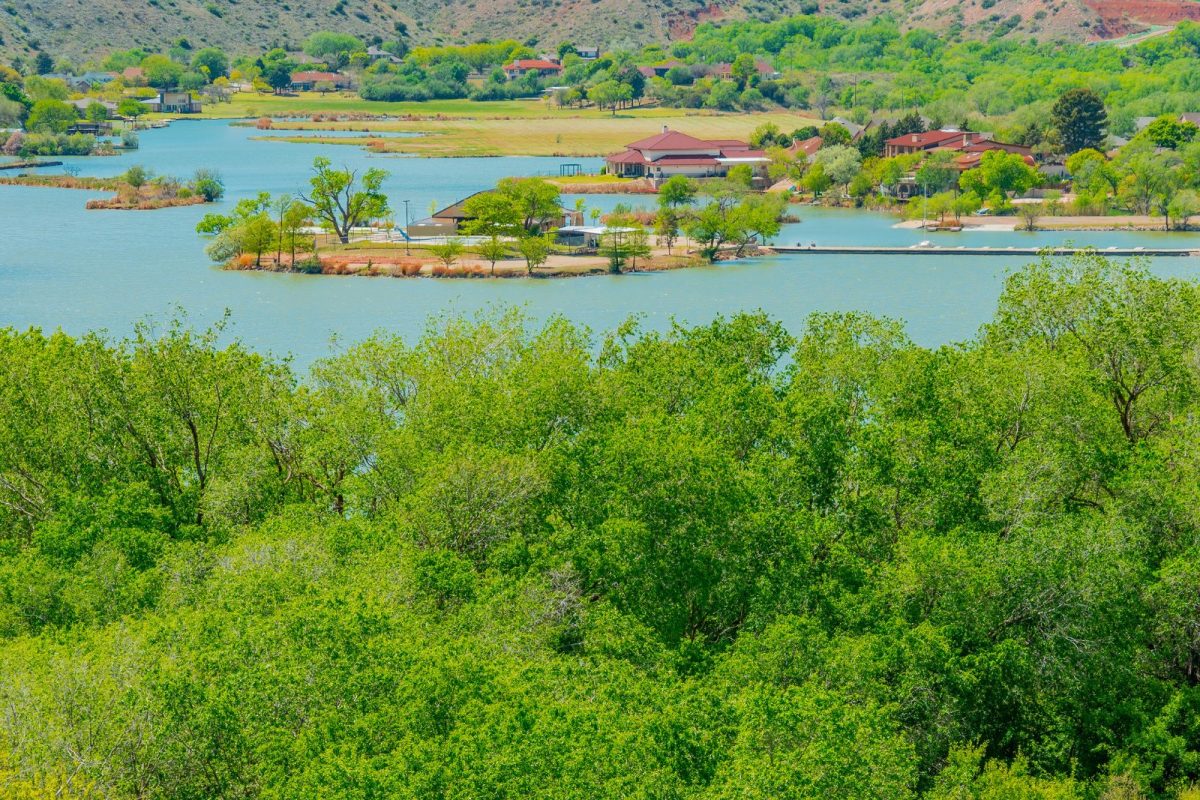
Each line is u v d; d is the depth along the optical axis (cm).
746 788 4791
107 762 5097
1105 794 6531
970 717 6762
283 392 9556
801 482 7950
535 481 7731
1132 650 7156
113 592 7038
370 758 5028
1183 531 7794
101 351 9244
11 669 5706
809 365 9225
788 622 6512
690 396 9244
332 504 8981
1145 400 9312
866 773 5088
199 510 8719
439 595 6762
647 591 7119
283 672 5431
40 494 8731
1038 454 8150
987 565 7038
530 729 5062
